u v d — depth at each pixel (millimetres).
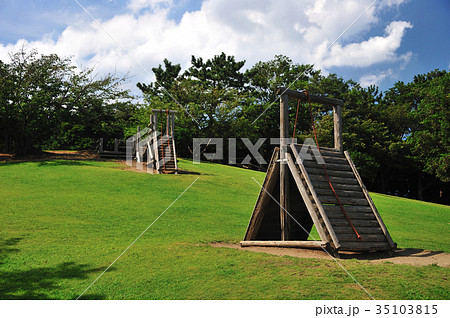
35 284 5391
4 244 7406
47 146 33906
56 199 11969
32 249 7152
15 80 23109
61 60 24953
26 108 22766
